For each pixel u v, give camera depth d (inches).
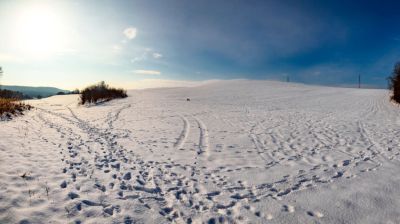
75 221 161.9
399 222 166.2
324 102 1064.8
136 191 212.2
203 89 1975.9
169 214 178.9
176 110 791.1
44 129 444.5
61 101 1213.7
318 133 452.4
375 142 380.8
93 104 994.1
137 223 165.0
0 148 293.1
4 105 615.2
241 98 1284.4
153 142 381.1
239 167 276.7
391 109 796.6
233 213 181.5
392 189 212.7
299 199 200.1
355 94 1428.4
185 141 392.5
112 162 281.9
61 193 196.2
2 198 178.7
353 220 169.6
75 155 295.9
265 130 480.4
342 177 243.3
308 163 288.8
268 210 184.4
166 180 238.5
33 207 172.9
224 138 415.2
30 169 236.8
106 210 178.4
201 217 175.5
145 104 984.3
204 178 245.3
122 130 465.7
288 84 2208.4
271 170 266.8
